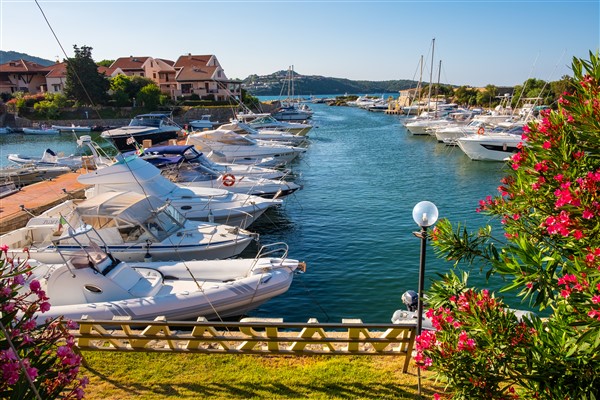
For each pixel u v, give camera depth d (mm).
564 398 3406
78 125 64500
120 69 82688
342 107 132250
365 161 37750
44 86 85625
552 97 62219
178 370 6453
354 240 17422
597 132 3480
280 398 5801
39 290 3953
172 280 10750
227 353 6398
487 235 4742
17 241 12242
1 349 3461
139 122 40688
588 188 3355
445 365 4074
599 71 3654
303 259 15523
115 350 6430
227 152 29391
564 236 3660
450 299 4383
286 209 22109
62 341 6188
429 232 4895
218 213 16328
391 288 13227
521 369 3711
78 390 3781
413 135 57062
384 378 6145
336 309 12086
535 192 3973
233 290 10094
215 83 78750
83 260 9414
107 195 13102
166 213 13414
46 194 20766
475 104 97625
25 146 48656
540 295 3738
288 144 34969
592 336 3010
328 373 6281
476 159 36969
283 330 10875
